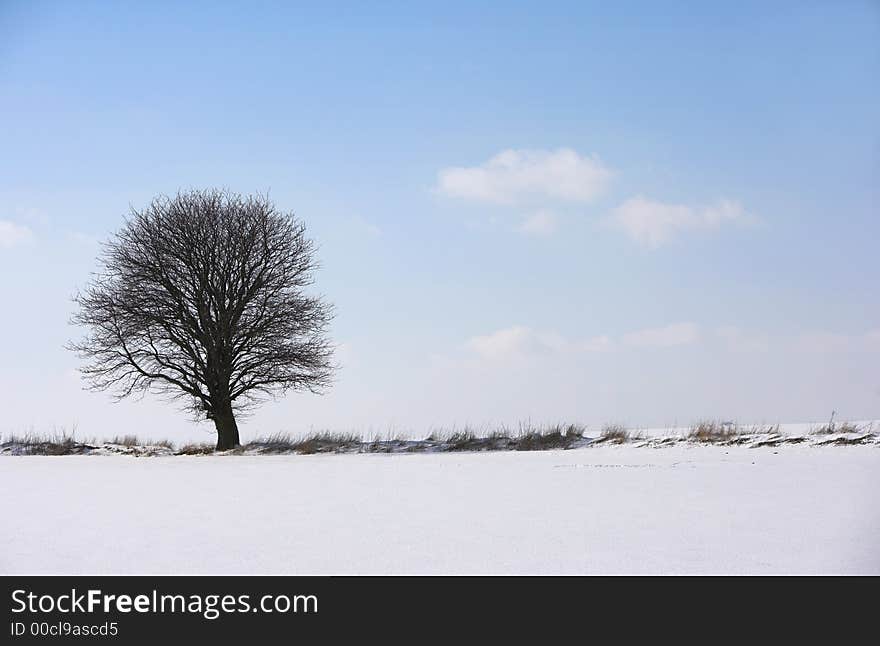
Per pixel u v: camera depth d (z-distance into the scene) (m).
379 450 35.47
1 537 12.99
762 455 27.31
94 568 10.95
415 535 12.81
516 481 20.84
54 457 35.75
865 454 26.47
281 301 39.94
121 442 40.84
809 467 22.80
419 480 21.72
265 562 11.11
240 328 39.28
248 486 20.92
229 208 40.16
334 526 13.76
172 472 26.27
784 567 10.55
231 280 39.66
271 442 37.78
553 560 11.01
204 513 15.58
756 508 15.16
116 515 15.44
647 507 15.49
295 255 40.41
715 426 34.06
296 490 19.69
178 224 39.22
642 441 32.84
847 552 11.28
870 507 15.16
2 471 27.36
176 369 39.25
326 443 36.91
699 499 16.53
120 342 38.88
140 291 38.72
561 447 34.00
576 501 16.52
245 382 39.94
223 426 39.19
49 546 12.26
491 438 35.94
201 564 11.06
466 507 15.89
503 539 12.39
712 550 11.47
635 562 10.86
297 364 39.44
